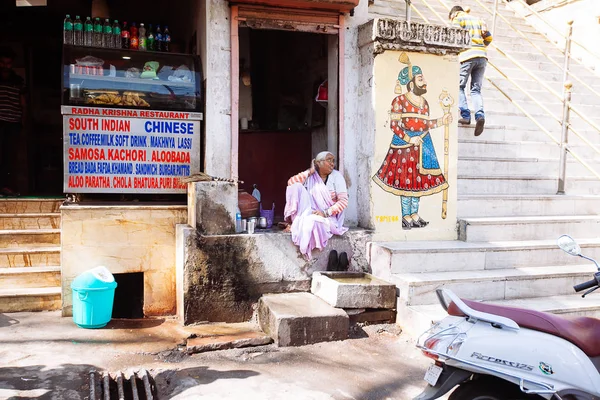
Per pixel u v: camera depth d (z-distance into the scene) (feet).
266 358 14.71
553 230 20.54
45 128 29.78
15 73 26.61
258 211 19.74
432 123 19.69
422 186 19.66
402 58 19.15
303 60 25.16
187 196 18.97
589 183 24.04
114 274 19.33
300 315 15.65
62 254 17.46
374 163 18.99
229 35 18.48
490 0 38.47
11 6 26.91
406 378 13.66
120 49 19.34
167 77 19.06
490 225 19.79
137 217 18.11
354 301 16.67
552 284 18.30
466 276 17.51
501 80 28.86
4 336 15.56
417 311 16.20
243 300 17.65
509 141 24.32
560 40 36.32
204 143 19.20
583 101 30.09
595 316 17.13
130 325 17.11
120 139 18.45
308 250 18.31
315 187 18.74
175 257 18.47
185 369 13.87
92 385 12.51
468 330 9.75
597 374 9.21
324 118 23.11
